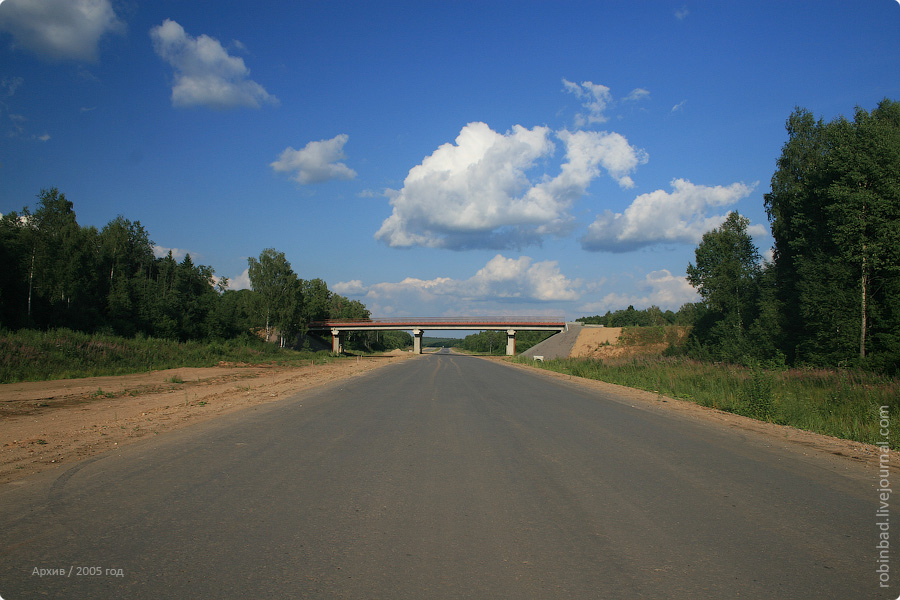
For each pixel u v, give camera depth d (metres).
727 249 50.19
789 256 43.19
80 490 5.96
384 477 6.71
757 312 46.97
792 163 43.94
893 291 29.64
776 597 3.57
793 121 44.81
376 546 4.43
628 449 8.80
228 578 3.78
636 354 63.59
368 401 15.60
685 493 6.18
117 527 4.81
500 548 4.42
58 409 14.03
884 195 30.28
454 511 5.40
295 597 3.48
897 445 9.87
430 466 7.35
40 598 3.46
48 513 5.18
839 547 4.55
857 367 28.45
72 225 48.81
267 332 77.88
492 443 9.13
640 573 3.95
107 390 19.42
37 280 42.44
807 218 37.41
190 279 78.19
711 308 51.34
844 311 31.09
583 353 71.75
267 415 12.34
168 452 8.07
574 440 9.56
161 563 4.04
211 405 14.49
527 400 16.70
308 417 12.04
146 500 5.62
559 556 4.26
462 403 15.38
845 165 31.41
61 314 43.91
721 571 4.00
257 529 4.80
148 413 12.73
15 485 6.14
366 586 3.66
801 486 6.59
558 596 3.54
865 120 32.19
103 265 55.91
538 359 64.31
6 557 4.13
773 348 39.03
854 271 31.30
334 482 6.44
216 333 64.56
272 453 8.06
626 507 5.62
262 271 77.25
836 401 17.00
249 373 32.00
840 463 8.05
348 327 107.50
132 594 3.53
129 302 53.25
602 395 19.38
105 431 9.98
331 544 4.46
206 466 7.17
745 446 9.32
